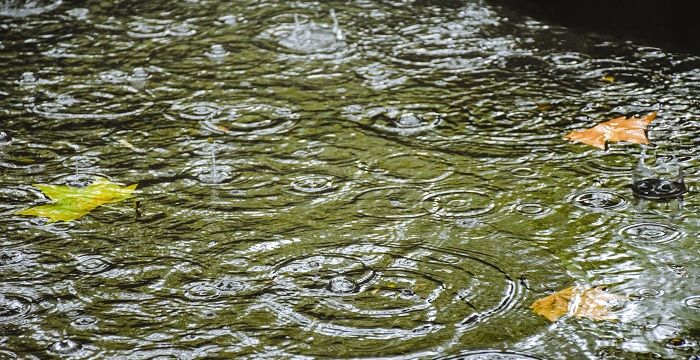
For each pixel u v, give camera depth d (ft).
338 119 11.15
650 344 7.05
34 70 12.76
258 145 10.57
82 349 7.14
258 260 8.35
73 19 14.55
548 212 9.04
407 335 7.23
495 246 8.47
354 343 7.14
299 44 13.38
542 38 13.34
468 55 12.89
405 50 13.10
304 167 10.05
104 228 8.93
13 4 14.99
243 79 12.33
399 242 8.57
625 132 10.59
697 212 8.93
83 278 8.13
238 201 9.39
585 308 7.52
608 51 12.87
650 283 7.84
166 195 9.54
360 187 9.61
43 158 10.39
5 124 11.21
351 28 13.92
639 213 8.95
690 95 11.50
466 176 9.78
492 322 7.38
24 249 8.58
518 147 10.40
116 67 12.82
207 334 7.31
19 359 7.03
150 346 7.17
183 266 8.29
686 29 13.47
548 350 7.02
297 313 7.55
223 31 13.96
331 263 8.27
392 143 10.55
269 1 15.14
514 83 12.02
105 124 11.20
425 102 11.54
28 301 7.79
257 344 7.17
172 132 10.94
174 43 13.57
